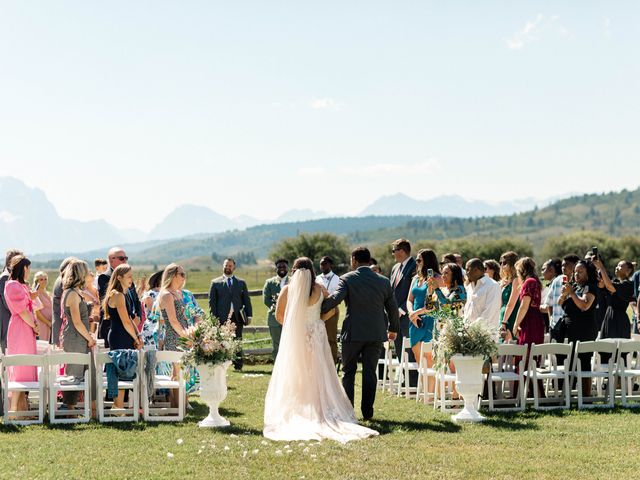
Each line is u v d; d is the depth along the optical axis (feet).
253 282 278.87
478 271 38.34
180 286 37.83
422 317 39.47
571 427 32.09
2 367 33.32
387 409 37.58
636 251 333.42
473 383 33.83
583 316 39.19
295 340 33.63
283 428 31.81
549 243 349.41
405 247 43.09
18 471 25.07
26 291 36.19
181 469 25.30
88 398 33.83
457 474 24.75
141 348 35.83
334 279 48.88
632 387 40.93
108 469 25.31
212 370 32.83
